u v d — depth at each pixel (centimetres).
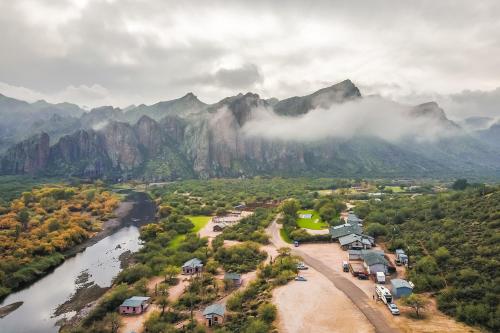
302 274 11812
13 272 12962
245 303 10012
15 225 17538
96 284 12800
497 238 10525
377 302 9381
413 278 10231
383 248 14238
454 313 8238
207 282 11775
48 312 10712
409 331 7712
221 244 15475
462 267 9906
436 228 13688
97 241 18638
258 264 13312
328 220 19138
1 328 9825
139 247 17412
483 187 17950
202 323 9100
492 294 8162
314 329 8144
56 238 16538
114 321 9119
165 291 11088
